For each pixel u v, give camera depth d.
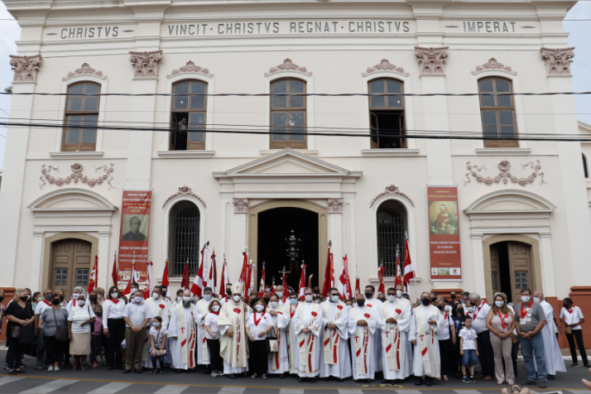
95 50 17.67
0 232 16.47
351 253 16.00
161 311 11.59
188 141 17.09
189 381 10.37
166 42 17.58
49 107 17.39
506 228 16.12
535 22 17.59
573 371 12.29
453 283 15.77
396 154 16.58
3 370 11.34
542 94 15.92
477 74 17.23
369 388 9.99
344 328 10.73
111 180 16.70
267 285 19.14
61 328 11.30
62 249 16.59
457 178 16.52
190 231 16.72
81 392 9.21
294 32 17.47
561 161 16.59
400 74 17.20
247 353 11.20
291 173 16.23
